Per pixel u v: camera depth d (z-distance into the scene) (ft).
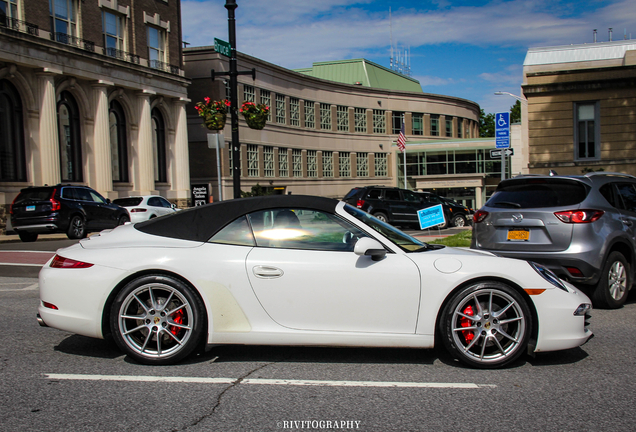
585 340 14.02
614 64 86.07
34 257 39.70
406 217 69.51
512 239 21.99
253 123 48.62
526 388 12.34
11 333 17.38
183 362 14.12
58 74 78.23
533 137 71.26
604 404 11.37
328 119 163.84
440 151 172.55
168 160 106.32
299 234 14.26
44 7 76.89
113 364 13.96
